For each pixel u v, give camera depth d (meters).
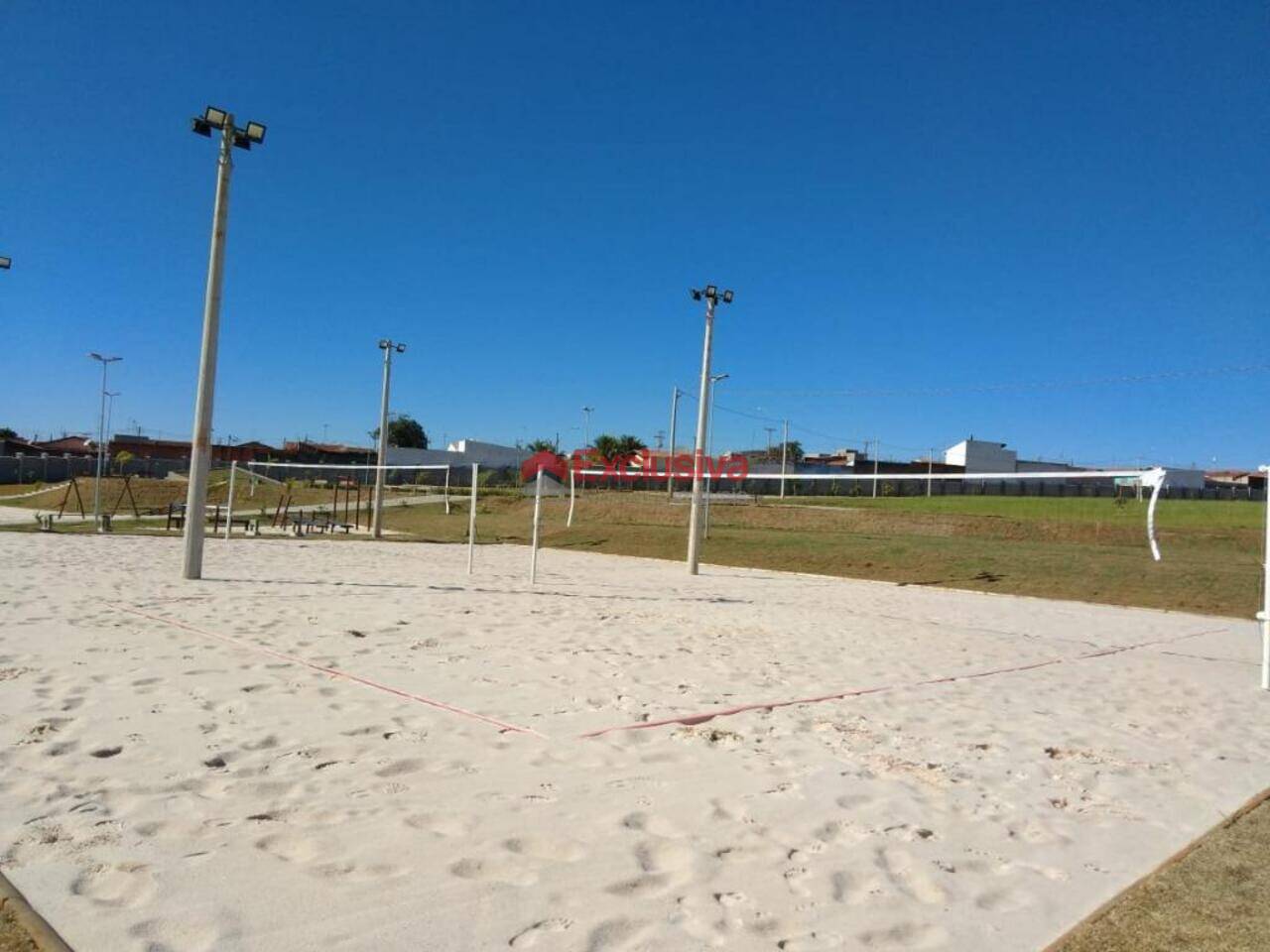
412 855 2.73
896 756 4.27
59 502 35.12
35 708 4.30
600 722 4.57
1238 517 26.19
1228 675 7.56
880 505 33.09
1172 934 2.45
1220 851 3.15
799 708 5.18
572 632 7.91
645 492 40.78
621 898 2.50
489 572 14.77
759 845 2.98
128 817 2.94
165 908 2.30
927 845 3.09
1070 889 2.78
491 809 3.19
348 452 68.19
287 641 6.63
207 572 12.12
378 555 17.58
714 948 2.25
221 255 11.06
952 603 13.06
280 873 2.56
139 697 4.61
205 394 11.02
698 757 4.03
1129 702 6.07
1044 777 4.04
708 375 17.11
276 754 3.75
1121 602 13.84
